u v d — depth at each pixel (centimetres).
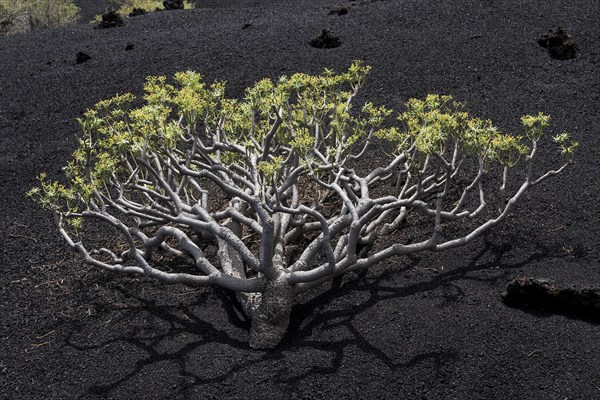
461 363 292
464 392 279
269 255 307
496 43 614
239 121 341
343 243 351
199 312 337
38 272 379
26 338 327
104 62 659
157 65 637
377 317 321
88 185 330
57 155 515
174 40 697
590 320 312
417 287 339
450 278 344
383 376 288
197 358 304
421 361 294
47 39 765
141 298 349
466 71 575
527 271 346
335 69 594
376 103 539
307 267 357
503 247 366
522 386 281
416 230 384
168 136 314
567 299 313
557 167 437
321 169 326
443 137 330
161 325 328
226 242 337
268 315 310
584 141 465
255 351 307
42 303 352
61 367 306
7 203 457
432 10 695
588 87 536
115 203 352
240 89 580
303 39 659
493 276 344
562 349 296
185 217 329
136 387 291
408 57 603
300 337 313
